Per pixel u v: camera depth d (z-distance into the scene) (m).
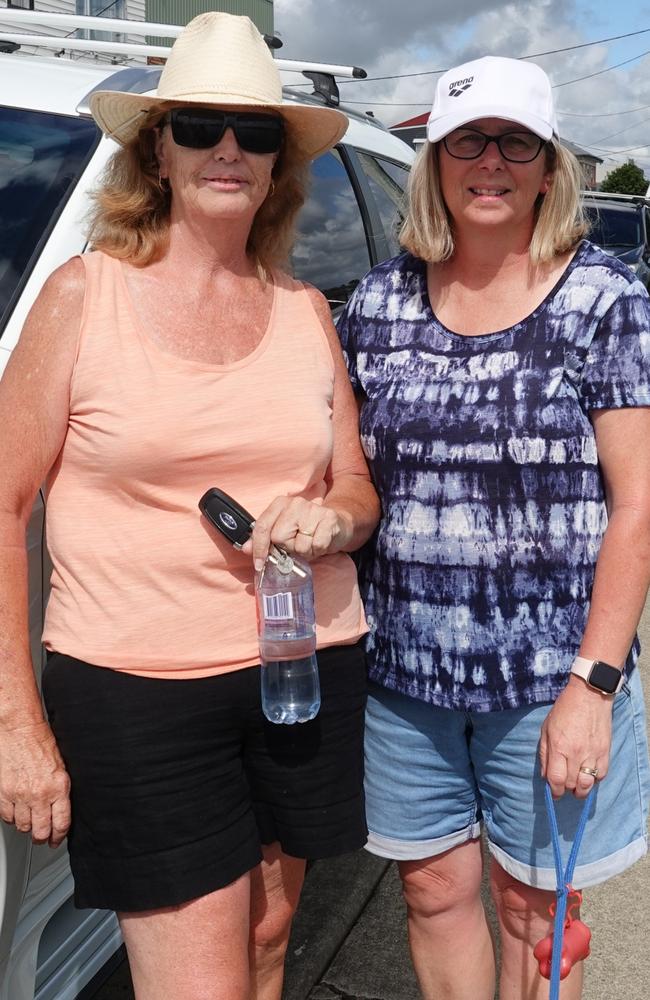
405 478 1.94
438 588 1.91
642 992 2.62
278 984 2.14
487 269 1.93
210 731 1.76
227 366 1.80
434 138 1.88
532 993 2.04
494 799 2.01
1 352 1.91
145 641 1.71
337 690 1.91
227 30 1.84
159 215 1.89
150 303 1.81
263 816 1.92
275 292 1.96
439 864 2.12
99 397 1.71
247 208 1.83
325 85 3.36
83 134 2.35
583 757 1.81
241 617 1.77
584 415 1.88
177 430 1.71
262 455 1.79
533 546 1.86
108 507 1.74
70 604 1.75
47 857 1.93
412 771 2.05
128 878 1.72
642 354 1.81
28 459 1.71
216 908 1.75
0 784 1.67
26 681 1.69
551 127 1.85
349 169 3.56
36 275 2.07
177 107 1.82
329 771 1.90
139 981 1.77
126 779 1.70
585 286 1.85
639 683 1.99
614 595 1.81
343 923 2.89
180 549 1.73
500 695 1.89
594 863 1.94
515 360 1.87
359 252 3.46
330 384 1.94
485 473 1.86
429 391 1.93
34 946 1.93
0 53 2.79
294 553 1.75
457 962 2.17
